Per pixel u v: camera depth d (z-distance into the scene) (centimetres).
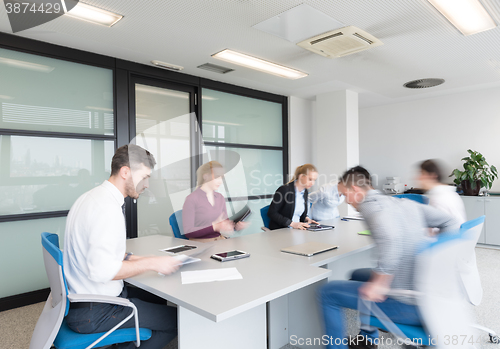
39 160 297
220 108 451
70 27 270
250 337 166
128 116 355
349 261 224
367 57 350
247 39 298
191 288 126
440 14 254
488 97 502
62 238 312
